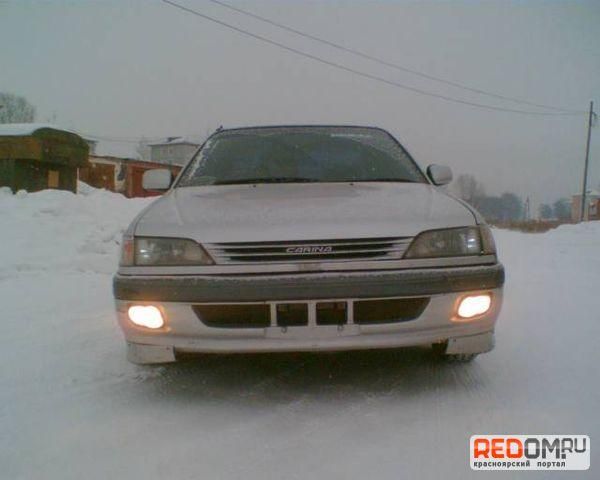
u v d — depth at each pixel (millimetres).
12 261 6801
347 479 2059
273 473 2105
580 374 3129
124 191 27844
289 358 3465
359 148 4070
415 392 2891
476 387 2947
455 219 2812
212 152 4059
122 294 2691
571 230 15656
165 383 3070
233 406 2748
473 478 2070
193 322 2613
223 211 2941
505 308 4910
